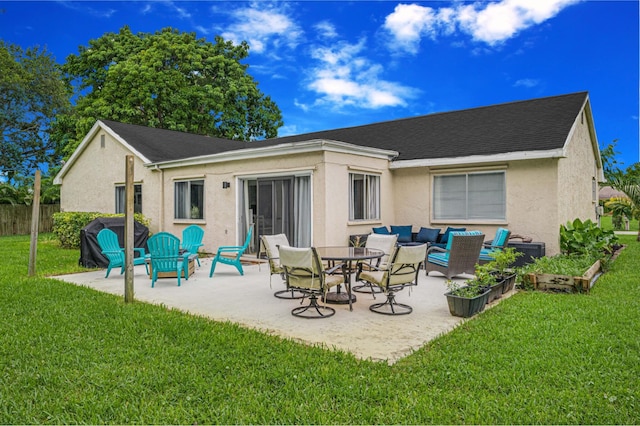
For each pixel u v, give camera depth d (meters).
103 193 17.44
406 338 5.07
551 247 10.21
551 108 12.62
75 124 26.17
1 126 27.78
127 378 3.88
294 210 11.05
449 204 11.84
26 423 3.19
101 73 26.33
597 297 6.94
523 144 10.53
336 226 10.46
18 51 29.25
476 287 6.27
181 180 14.17
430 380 3.82
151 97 24.05
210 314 6.17
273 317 6.01
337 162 10.52
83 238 10.66
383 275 6.24
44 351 4.55
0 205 21.70
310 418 3.23
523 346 4.62
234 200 12.52
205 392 3.64
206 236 13.44
